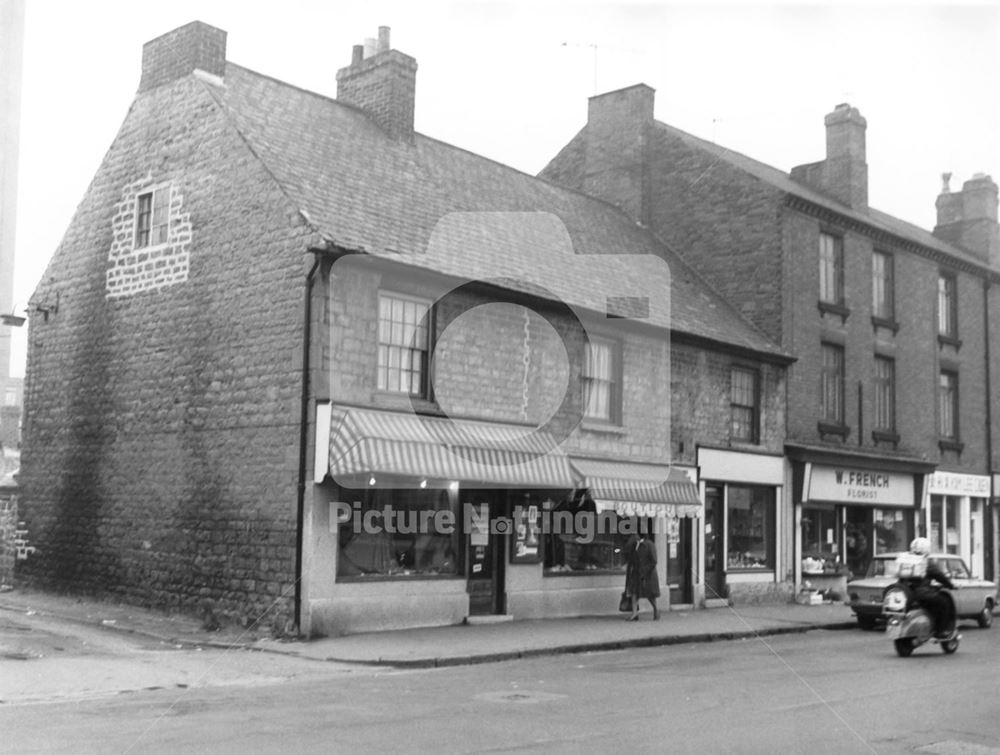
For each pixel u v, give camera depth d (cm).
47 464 1911
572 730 838
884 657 1436
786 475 2344
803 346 2433
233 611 1538
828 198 2714
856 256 2641
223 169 1673
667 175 2614
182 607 1619
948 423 2984
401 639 1459
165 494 1683
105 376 1828
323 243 1475
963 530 2980
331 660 1295
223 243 1650
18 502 1952
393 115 2020
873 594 1869
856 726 880
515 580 1756
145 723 858
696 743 791
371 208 1698
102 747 752
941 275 3003
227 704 966
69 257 1945
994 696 1066
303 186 1620
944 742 823
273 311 1553
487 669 1262
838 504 2500
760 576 2261
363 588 1518
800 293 2441
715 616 1945
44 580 1873
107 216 1883
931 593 1459
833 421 2525
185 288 1706
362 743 774
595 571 1906
